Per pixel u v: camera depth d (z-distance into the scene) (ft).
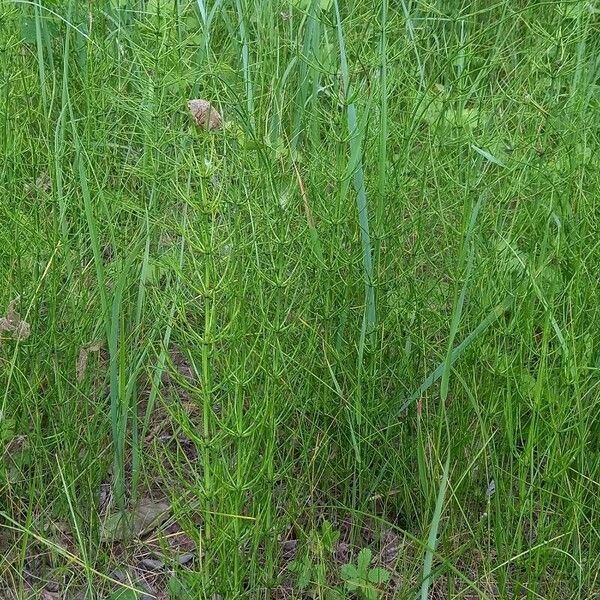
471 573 3.04
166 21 3.82
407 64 4.26
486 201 3.49
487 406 3.11
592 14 4.54
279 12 4.49
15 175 3.45
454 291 3.06
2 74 3.67
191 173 3.08
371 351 3.08
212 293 2.49
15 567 2.94
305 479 3.03
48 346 3.07
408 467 3.19
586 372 3.02
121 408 3.03
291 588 2.95
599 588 2.96
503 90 4.06
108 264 3.39
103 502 3.16
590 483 3.05
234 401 2.85
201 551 2.71
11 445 3.09
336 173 3.06
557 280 3.17
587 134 3.78
